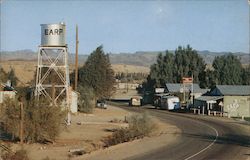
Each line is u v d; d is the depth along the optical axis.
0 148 27.75
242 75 103.19
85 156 26.20
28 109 32.62
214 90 72.75
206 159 24.31
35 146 31.41
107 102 108.38
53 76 55.19
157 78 111.38
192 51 113.00
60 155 27.52
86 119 54.31
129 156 25.77
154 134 38.38
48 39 46.50
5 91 50.75
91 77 82.56
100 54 84.56
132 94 141.00
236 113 67.19
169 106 80.56
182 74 109.88
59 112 33.81
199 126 47.06
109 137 37.19
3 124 33.72
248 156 25.73
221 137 36.19
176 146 30.20
